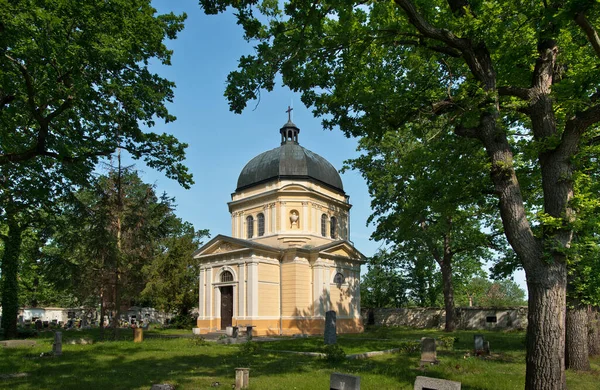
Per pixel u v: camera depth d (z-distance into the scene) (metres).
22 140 16.50
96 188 21.09
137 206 26.45
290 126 38.28
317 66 11.04
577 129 9.15
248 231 36.53
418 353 18.36
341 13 9.09
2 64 12.91
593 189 12.55
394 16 11.08
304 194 34.53
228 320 32.69
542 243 8.77
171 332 33.69
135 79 16.28
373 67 13.03
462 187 13.53
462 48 9.83
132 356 17.61
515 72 12.22
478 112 9.36
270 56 8.88
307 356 17.52
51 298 50.69
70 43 12.84
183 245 39.50
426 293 47.78
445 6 12.17
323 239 35.50
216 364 15.32
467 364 14.47
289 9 8.93
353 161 33.69
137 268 27.84
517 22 10.36
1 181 18.12
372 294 52.12
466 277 47.97
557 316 8.38
